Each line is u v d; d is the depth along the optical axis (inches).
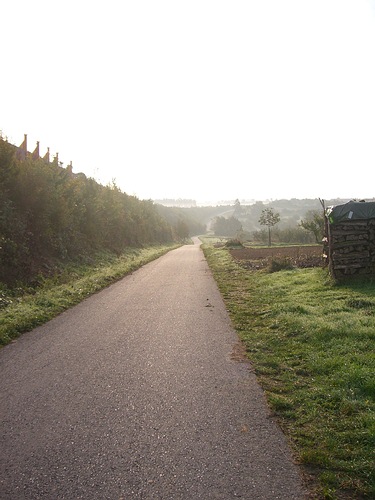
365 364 216.4
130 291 544.4
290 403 179.2
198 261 1091.9
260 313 373.7
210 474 130.3
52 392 202.8
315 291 450.9
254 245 2362.2
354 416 165.5
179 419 169.6
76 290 518.9
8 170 608.7
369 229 475.5
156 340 295.9
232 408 178.7
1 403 190.9
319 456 137.0
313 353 243.9
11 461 140.8
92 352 270.8
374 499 118.5
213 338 296.2
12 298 439.2
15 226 579.8
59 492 122.8
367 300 358.6
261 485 124.3
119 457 141.7
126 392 200.2
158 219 2522.1
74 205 840.3
